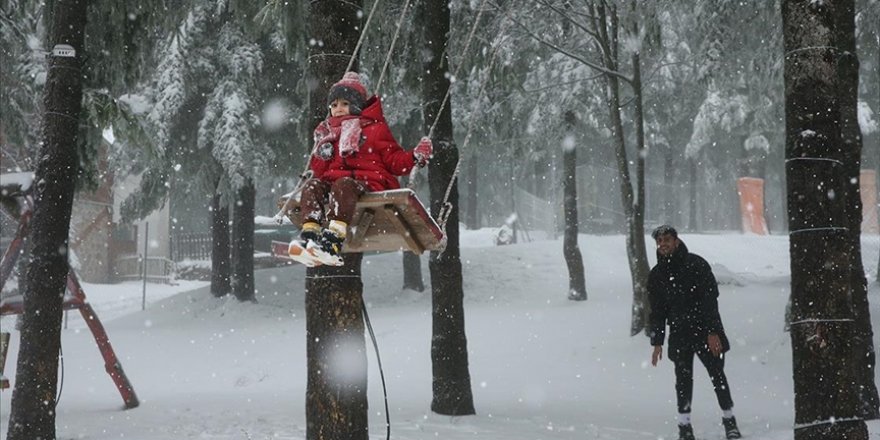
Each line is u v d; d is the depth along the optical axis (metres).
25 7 16.62
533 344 21.70
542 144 31.34
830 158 7.93
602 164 52.72
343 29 8.74
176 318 30.25
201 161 30.61
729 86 25.55
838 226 7.88
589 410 13.31
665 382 16.33
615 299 28.94
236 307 30.47
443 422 11.93
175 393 17.50
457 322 13.04
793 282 7.95
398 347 22.56
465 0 18.05
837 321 7.74
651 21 21.05
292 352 22.62
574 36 24.25
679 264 10.07
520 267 34.66
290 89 30.08
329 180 6.11
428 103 13.71
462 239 48.97
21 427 10.75
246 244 31.14
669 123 45.72
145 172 32.56
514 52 20.30
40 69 18.53
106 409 14.77
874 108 42.97
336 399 8.08
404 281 32.66
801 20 8.07
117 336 26.78
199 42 28.83
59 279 11.15
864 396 11.67
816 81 7.97
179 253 56.62
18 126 19.78
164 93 27.64
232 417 12.61
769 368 16.48
